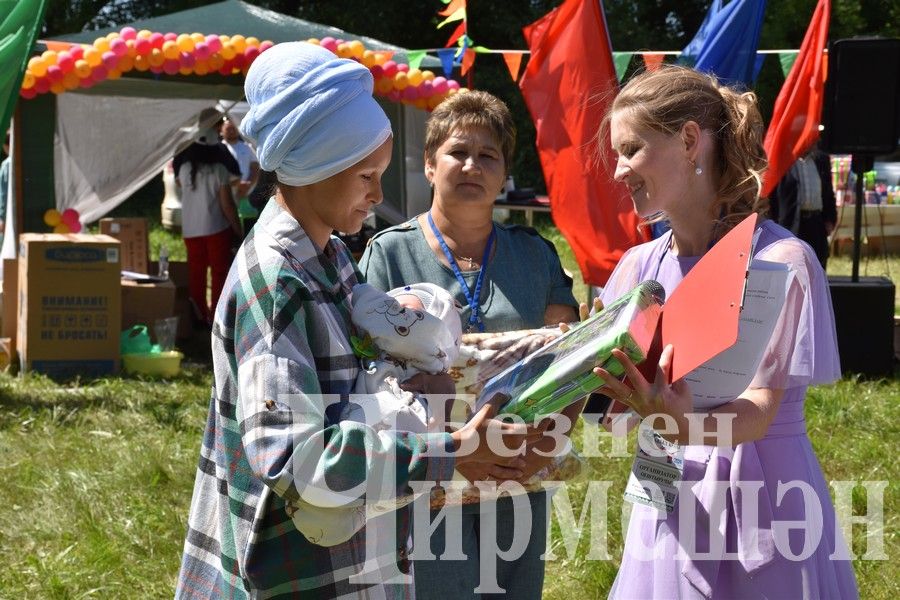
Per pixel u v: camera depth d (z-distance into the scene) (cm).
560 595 414
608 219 539
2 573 421
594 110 543
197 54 830
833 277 854
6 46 439
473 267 294
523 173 2120
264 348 176
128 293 834
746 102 228
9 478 521
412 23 2227
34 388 716
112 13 2273
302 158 183
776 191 908
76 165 968
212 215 959
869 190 1535
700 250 234
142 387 728
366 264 296
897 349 854
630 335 189
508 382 211
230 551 187
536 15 2206
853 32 2050
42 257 753
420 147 997
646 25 2264
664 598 234
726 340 183
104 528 462
